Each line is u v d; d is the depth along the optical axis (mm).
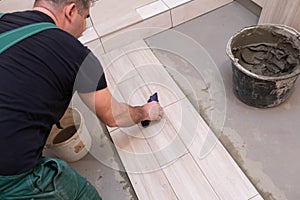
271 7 1354
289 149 1111
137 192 1079
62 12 753
